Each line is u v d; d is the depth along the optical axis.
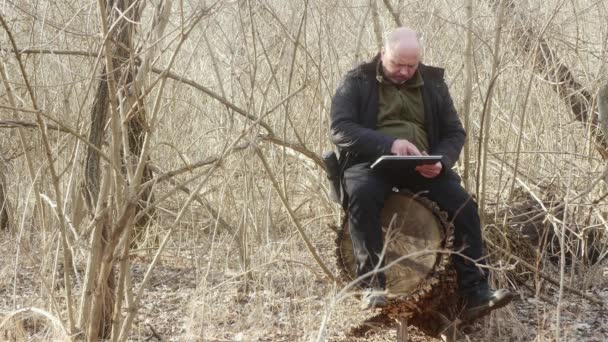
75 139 5.87
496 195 7.33
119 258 5.00
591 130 7.68
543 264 7.01
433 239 5.38
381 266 5.32
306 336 5.76
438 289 5.41
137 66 5.96
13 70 6.79
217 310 6.21
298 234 7.38
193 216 7.88
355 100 5.48
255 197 7.29
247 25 6.57
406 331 5.50
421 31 7.35
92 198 5.95
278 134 7.32
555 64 7.07
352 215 5.36
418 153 5.22
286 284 6.82
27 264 6.76
